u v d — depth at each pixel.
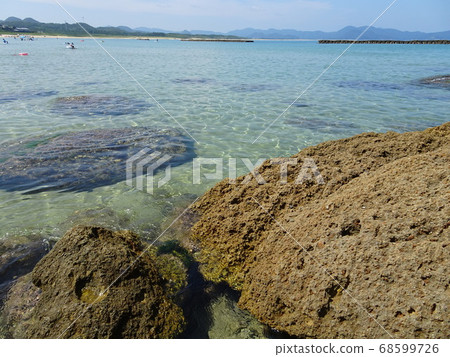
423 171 3.88
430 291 2.88
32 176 7.44
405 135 5.75
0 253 4.84
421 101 15.66
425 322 2.81
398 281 3.07
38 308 3.61
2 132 10.32
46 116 12.43
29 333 3.42
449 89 18.73
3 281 4.34
